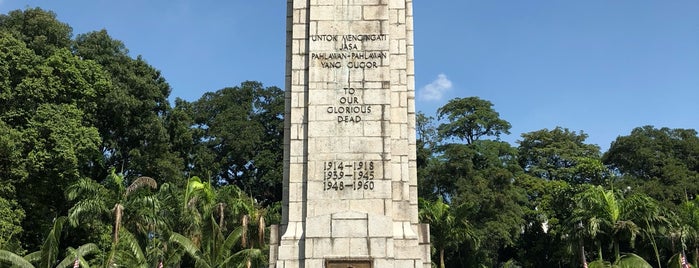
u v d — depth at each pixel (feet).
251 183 198.08
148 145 143.74
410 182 50.16
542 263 174.19
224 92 215.92
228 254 85.56
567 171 194.08
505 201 163.12
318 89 49.98
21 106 100.83
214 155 193.26
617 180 185.68
